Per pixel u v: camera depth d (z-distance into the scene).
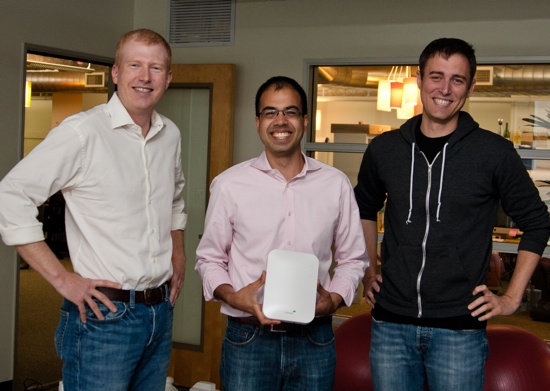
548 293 4.16
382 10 4.24
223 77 4.45
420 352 2.14
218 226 2.12
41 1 4.09
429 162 2.14
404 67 4.31
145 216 2.10
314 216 2.10
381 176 2.26
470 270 2.08
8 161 3.98
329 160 4.48
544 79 4.07
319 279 2.12
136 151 2.11
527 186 2.12
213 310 4.48
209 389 3.31
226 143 4.46
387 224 2.25
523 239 2.18
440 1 4.13
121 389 2.05
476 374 2.08
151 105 2.10
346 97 4.42
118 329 2.02
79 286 1.97
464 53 2.06
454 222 2.08
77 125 1.98
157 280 2.12
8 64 3.94
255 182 2.11
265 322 1.86
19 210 1.93
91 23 4.45
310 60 4.39
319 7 4.37
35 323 6.21
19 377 4.58
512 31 4.00
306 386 2.08
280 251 1.90
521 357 2.87
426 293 2.09
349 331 3.15
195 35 4.64
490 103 4.19
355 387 2.96
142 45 2.05
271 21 4.48
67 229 2.09
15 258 4.07
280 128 2.04
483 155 2.08
